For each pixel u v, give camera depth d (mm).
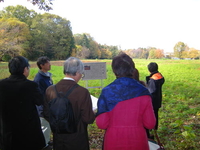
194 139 3621
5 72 14664
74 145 1924
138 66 30047
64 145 1924
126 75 1765
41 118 3178
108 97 1681
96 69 6238
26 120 2109
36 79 3184
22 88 2078
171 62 41750
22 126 2092
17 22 37625
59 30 59062
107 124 1715
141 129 1701
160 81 3441
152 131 4137
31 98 2143
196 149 3260
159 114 5652
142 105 1675
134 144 1646
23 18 53438
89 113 1933
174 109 6250
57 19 61719
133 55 108375
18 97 2057
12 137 2074
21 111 2074
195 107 6633
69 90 1899
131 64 1792
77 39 88250
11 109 2053
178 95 8508
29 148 2170
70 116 1798
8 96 2037
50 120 1811
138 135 1664
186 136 3477
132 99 1662
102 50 100312
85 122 1961
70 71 1952
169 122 4945
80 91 1910
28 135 2139
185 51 78250
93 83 12805
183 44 78125
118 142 1665
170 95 8750
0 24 34062
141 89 1689
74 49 67750
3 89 2041
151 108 1708
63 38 61625
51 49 56875
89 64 6148
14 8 53250
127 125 1668
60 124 1754
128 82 1694
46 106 2010
